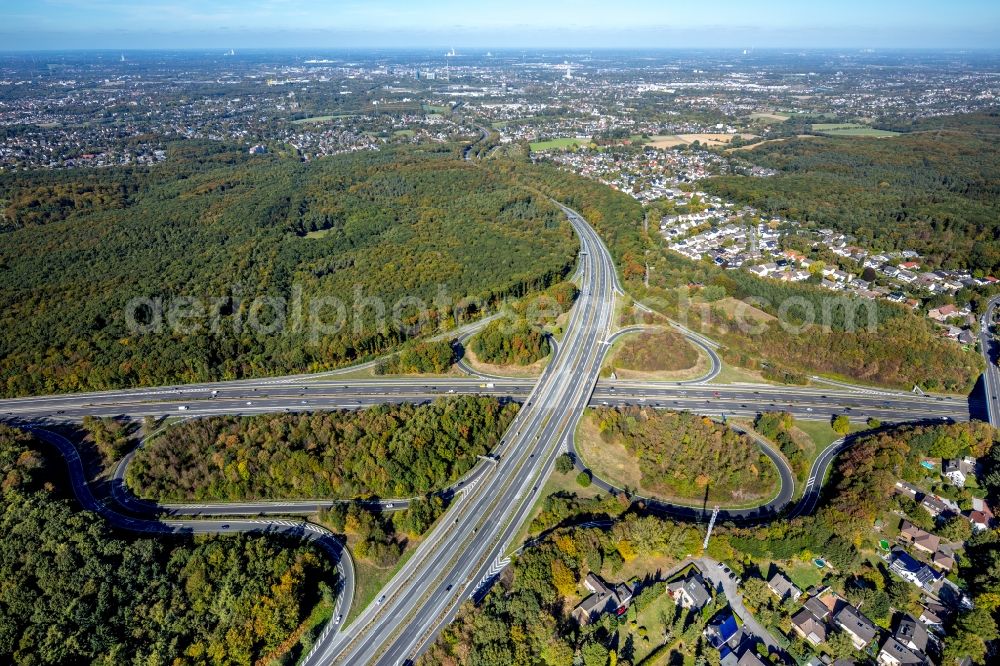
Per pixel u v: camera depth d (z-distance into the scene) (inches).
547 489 7500.0
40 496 6978.4
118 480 7765.8
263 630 5565.9
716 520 7022.6
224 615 5679.1
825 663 5300.2
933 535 6540.4
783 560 6373.0
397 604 6008.9
